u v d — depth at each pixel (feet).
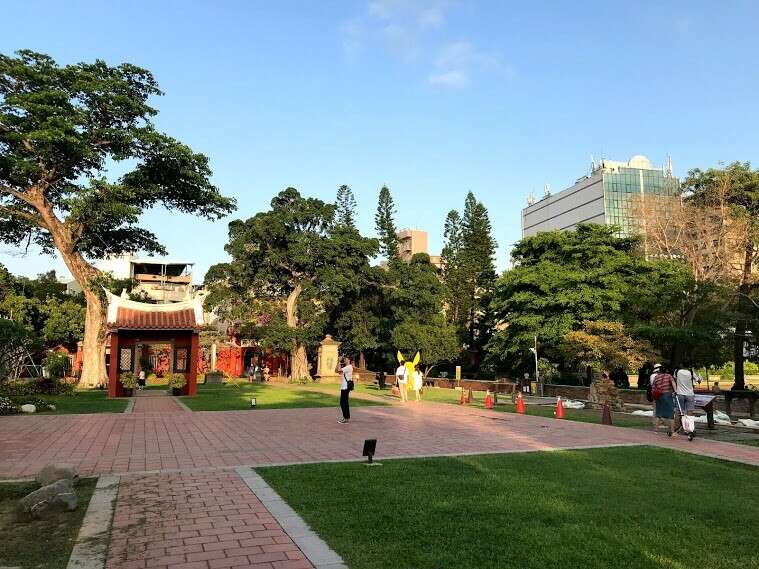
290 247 151.23
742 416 71.97
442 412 68.13
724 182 120.06
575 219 360.89
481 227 186.39
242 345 187.01
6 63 93.56
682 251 121.90
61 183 108.27
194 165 110.52
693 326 100.37
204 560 17.72
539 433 49.06
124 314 91.25
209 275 154.40
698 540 19.90
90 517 22.22
